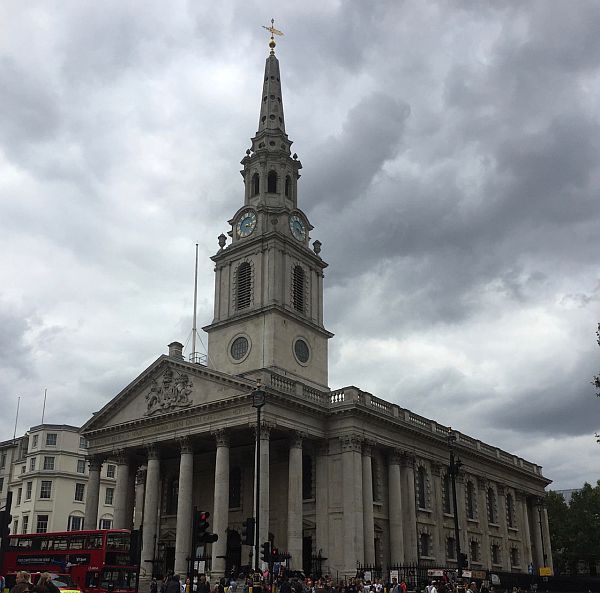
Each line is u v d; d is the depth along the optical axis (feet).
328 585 155.12
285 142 274.36
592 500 366.84
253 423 189.26
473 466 273.33
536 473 327.88
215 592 149.89
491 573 220.23
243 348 237.86
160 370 219.00
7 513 79.15
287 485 207.51
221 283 254.27
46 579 48.88
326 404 212.02
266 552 131.95
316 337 250.57
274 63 287.69
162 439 209.87
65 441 337.93
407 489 222.28
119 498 216.33
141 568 197.06
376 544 208.33
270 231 248.93
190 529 196.13
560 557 376.07
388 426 219.41
